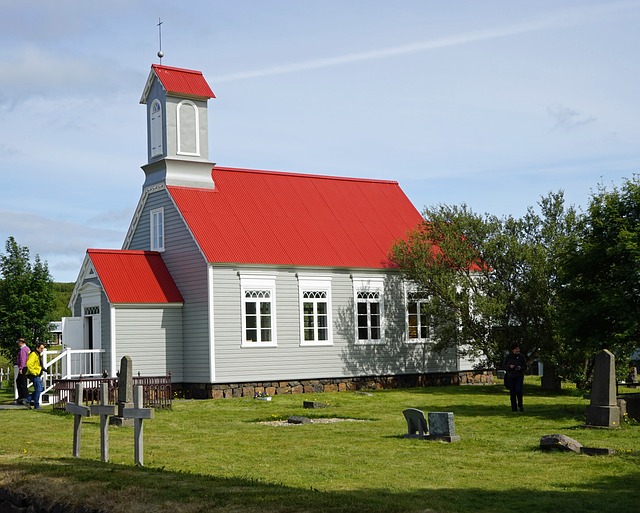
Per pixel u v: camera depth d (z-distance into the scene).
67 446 19.97
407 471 16.08
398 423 24.61
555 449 18.39
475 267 40.59
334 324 38.84
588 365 37.16
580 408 28.59
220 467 16.66
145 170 39.47
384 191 45.66
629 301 25.16
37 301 44.34
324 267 38.50
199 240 35.78
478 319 38.75
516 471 16.00
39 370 31.45
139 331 35.50
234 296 35.91
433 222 40.34
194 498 11.64
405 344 40.97
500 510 12.59
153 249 38.81
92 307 36.94
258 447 19.64
